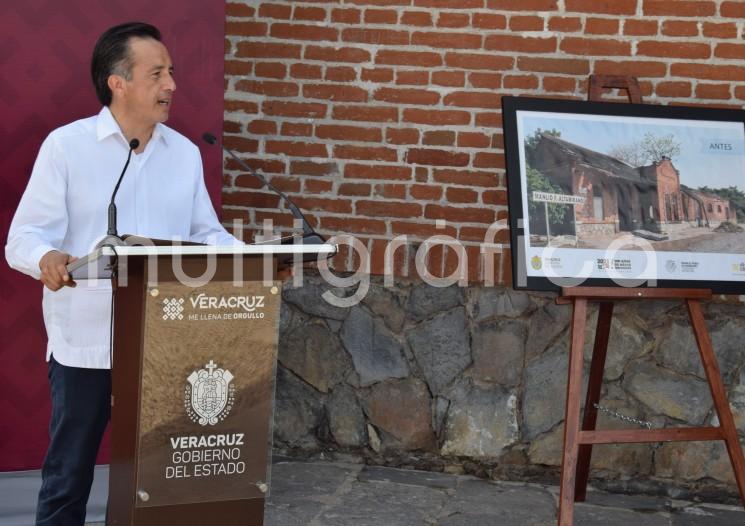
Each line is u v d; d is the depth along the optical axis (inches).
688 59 171.2
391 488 167.8
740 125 154.6
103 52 122.4
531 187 146.7
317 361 179.5
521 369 175.2
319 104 176.7
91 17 151.6
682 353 172.1
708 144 152.9
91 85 151.9
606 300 147.7
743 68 170.7
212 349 103.7
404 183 176.4
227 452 105.5
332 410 179.5
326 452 180.4
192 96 157.9
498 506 162.1
